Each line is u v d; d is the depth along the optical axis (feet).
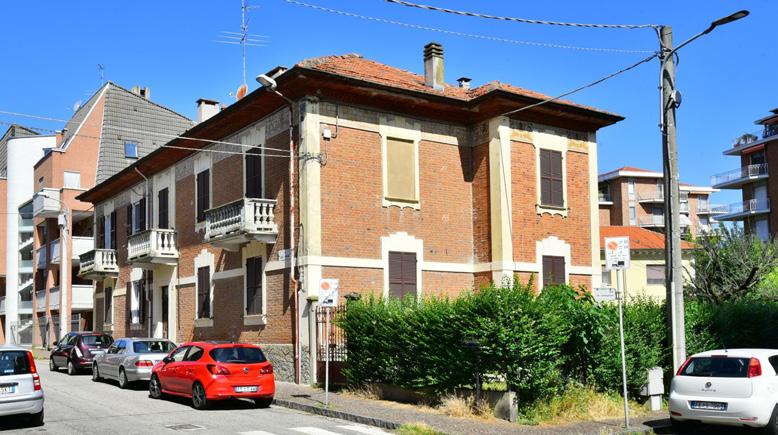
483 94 73.97
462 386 51.47
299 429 45.01
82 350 83.97
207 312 84.33
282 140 71.67
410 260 72.84
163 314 97.45
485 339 47.91
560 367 50.88
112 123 146.30
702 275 84.17
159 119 153.48
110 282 116.67
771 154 197.57
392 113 73.67
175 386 57.52
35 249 153.48
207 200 86.12
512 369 47.44
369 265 69.92
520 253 74.90
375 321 58.70
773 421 41.96
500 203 74.38
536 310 48.73
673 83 53.52
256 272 74.84
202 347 55.88
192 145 89.86
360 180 70.54
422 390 54.13
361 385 59.77
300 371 66.44
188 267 89.97
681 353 53.26
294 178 69.26
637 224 254.27
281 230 71.00
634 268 144.46
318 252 66.95
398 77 77.10
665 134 54.03
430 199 75.20
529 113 77.36
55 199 136.87
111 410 53.47
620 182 256.11
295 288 67.62
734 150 209.67
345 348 62.08
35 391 46.09
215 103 100.53
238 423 47.39
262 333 72.84
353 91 70.18
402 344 55.42
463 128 78.69
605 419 48.21
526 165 76.95
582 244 80.69
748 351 44.55
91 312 139.64
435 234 75.00
